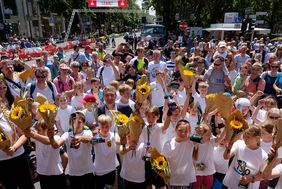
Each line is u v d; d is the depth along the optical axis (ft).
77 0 153.79
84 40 94.27
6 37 101.96
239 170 10.50
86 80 22.09
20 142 10.94
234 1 120.98
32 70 18.71
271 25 150.10
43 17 162.61
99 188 12.32
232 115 10.28
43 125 11.07
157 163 10.64
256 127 10.14
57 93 17.08
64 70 19.16
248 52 41.19
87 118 14.06
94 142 11.67
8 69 16.34
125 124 11.00
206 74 20.79
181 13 102.32
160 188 11.98
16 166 11.37
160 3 120.78
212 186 12.07
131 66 22.29
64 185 12.54
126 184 12.27
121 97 15.01
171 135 13.28
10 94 15.70
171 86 17.47
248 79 20.16
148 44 61.57
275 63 19.71
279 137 9.20
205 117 12.18
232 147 10.74
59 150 12.25
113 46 120.26
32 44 91.50
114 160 12.32
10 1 138.92
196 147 11.46
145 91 11.37
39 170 12.13
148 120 12.73
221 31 90.99
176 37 89.04
